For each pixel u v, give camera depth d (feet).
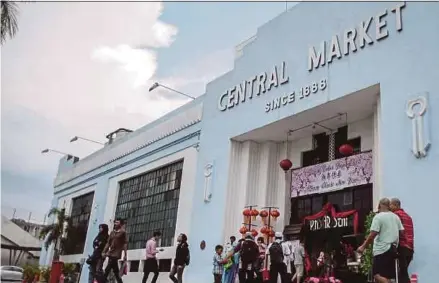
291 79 45.96
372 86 37.47
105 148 86.53
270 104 47.75
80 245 86.48
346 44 40.78
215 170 53.47
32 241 157.89
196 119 60.70
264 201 50.62
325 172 47.57
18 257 153.58
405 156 33.32
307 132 49.52
